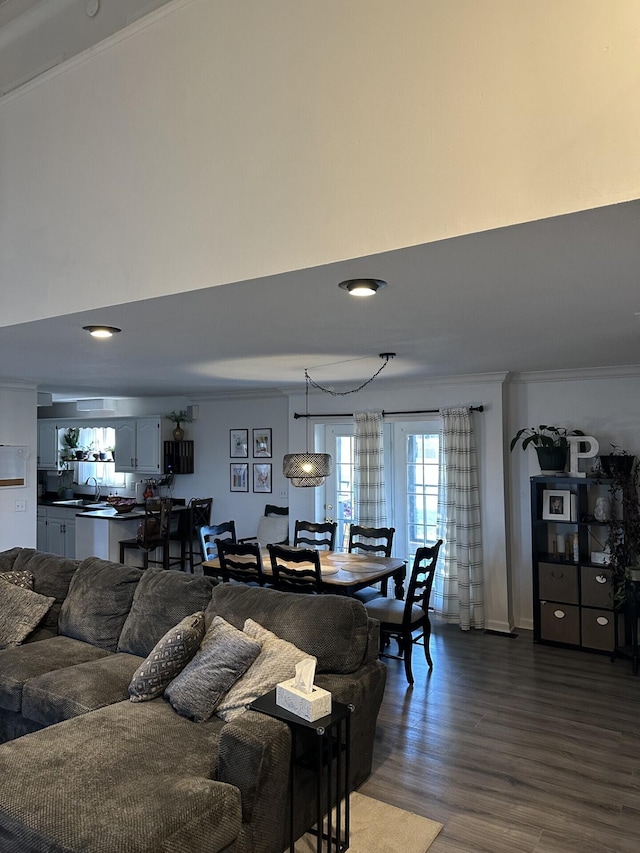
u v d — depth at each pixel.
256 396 7.75
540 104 1.79
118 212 2.82
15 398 6.56
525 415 5.72
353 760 2.90
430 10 1.99
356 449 6.39
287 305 2.86
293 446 7.07
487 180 1.87
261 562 4.82
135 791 2.07
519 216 1.81
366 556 5.33
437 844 2.55
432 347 4.12
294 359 4.69
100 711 2.72
